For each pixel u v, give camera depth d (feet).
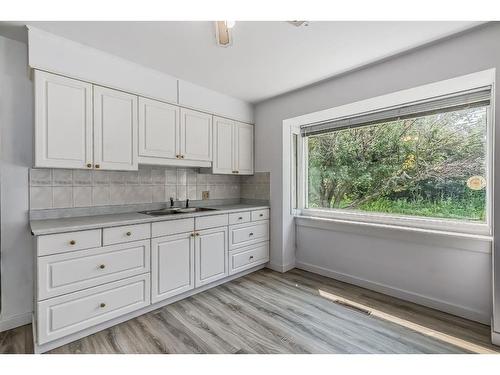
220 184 11.79
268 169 11.39
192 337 6.24
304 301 8.21
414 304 8.02
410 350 5.77
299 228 11.46
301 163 11.71
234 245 9.89
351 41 6.55
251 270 11.00
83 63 6.72
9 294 6.57
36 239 5.54
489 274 6.80
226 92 10.25
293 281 9.92
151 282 7.38
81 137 6.74
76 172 7.62
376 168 9.57
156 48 6.91
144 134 8.00
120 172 8.58
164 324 6.81
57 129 6.36
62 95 6.42
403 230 8.27
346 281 9.81
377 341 6.11
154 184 9.48
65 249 5.87
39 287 5.53
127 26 5.93
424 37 6.40
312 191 11.63
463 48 6.31
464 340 6.14
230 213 9.71
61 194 7.32
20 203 6.70
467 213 7.57
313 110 9.58
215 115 10.18
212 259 9.09
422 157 8.44
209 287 9.22
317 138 11.42
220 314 7.36
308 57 7.38
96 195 8.03
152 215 8.12
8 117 6.53
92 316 6.24
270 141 11.25
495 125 5.86
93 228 6.27
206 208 10.16
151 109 8.16
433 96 7.83
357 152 10.11
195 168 10.82
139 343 5.99
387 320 7.07
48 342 5.66
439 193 8.09
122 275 6.79
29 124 6.81
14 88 6.61
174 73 8.47
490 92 6.98
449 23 5.83
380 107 8.93
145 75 7.97
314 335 6.35
